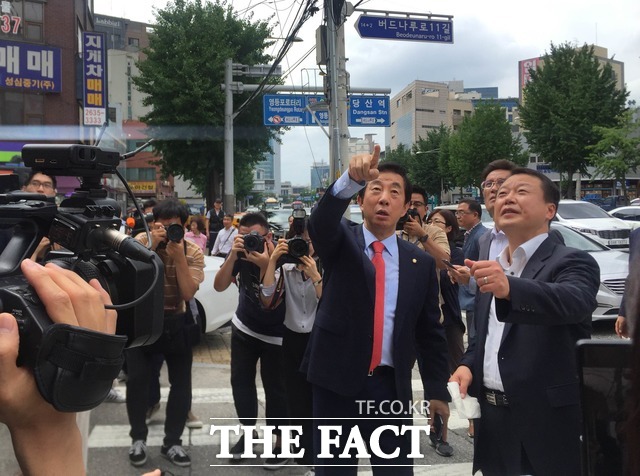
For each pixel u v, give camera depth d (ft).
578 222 39.73
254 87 62.03
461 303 14.96
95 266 3.27
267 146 86.84
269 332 12.64
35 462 2.42
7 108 69.51
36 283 2.37
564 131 101.81
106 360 2.44
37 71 70.18
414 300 8.66
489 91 501.15
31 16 70.44
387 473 8.44
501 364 7.61
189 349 12.64
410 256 8.91
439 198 171.73
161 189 145.18
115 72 158.61
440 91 291.99
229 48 79.97
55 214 3.30
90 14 89.56
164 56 80.89
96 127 66.49
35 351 2.27
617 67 326.85
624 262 25.48
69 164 3.96
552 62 108.78
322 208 8.02
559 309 6.82
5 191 5.00
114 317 2.70
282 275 12.12
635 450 2.77
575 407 7.32
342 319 8.45
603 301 23.88
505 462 7.73
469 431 14.35
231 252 12.66
